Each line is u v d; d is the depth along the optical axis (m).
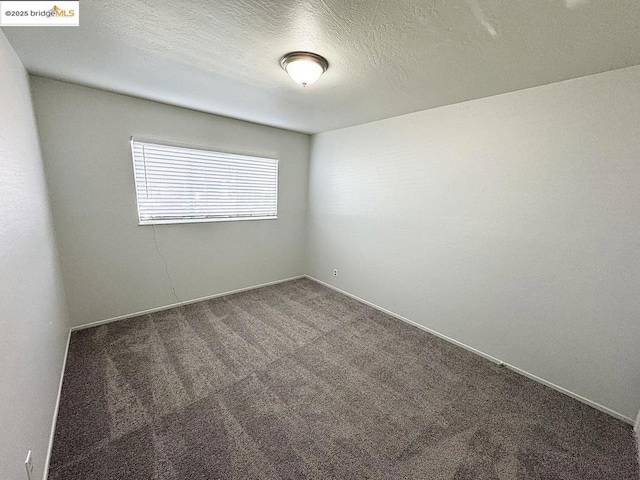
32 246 1.56
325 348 2.58
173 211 3.12
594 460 1.56
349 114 2.96
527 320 2.23
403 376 2.22
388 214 3.23
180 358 2.33
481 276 2.48
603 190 1.81
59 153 2.37
